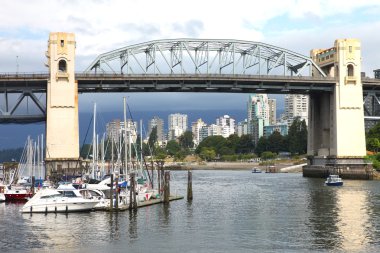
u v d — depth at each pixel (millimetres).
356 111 158250
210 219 73312
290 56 161500
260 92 162000
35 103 137250
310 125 174750
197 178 192375
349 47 158500
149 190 98312
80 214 77125
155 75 142875
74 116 134000
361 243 56000
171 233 62656
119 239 59156
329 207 85500
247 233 62281
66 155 132625
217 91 156250
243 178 187625
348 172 155875
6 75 131500
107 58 147750
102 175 122250
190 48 156125
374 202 91750
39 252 52938
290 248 53906
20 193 97250
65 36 134625
